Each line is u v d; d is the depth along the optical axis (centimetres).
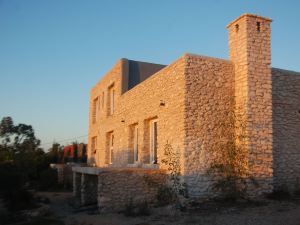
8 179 1588
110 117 2016
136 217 1038
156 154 1466
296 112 1383
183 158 1148
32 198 1695
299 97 1398
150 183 1227
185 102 1172
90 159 2486
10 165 1767
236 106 1228
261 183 1161
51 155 3334
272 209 991
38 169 2864
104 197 1171
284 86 1370
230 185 1148
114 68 1983
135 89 1650
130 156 1681
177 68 1240
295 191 1267
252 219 887
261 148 1176
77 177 1786
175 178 1175
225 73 1245
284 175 1309
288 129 1352
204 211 1023
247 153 1154
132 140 1702
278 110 1342
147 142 1527
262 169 1168
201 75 1209
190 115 1172
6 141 2327
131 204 1157
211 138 1185
